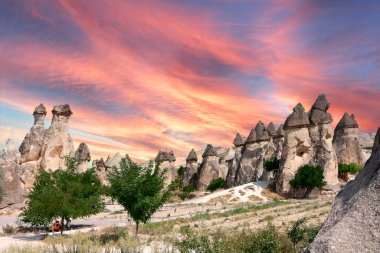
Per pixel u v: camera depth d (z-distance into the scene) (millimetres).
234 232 17875
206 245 11328
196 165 89625
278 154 64500
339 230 4828
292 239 12594
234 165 73562
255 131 68875
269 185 52719
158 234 21188
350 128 63156
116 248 13219
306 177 47031
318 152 50594
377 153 5617
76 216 23094
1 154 55062
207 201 49250
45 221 25031
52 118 63281
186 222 27297
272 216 26250
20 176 55344
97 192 25984
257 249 11516
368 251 4492
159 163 19984
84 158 70750
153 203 18922
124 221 34000
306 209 29016
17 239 22094
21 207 50219
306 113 51938
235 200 48250
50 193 23219
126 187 19047
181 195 63344
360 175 5785
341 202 5617
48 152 60906
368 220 4742
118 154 86125
